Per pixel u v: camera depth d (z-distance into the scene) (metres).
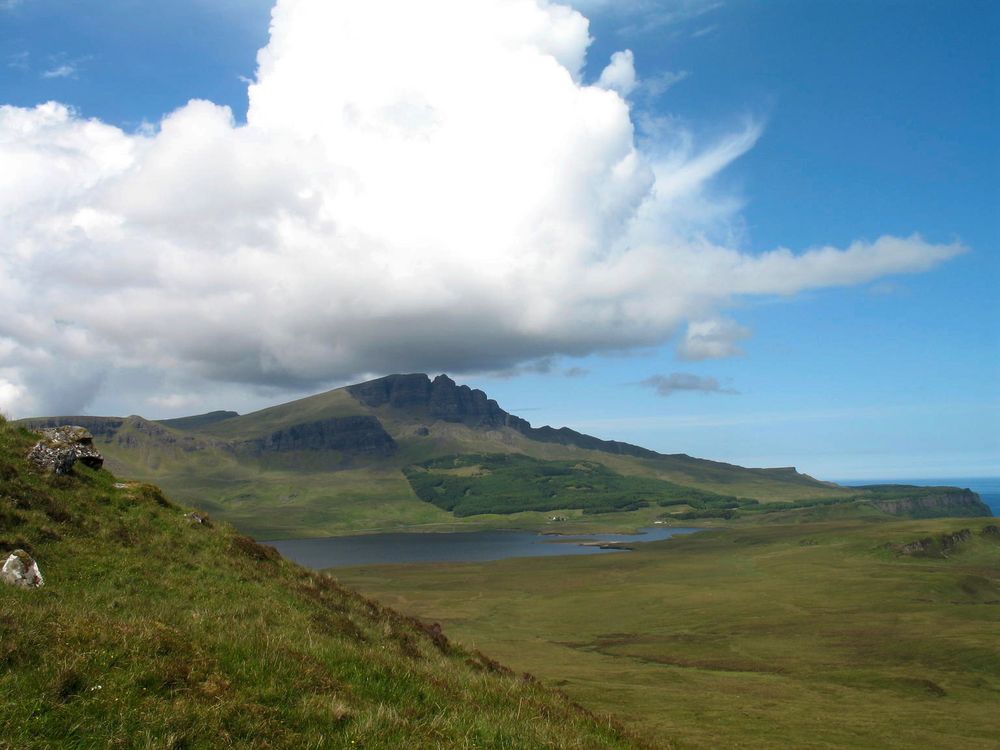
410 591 157.38
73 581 21.45
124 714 10.55
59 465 28.91
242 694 12.07
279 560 31.73
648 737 22.47
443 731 12.93
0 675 10.70
